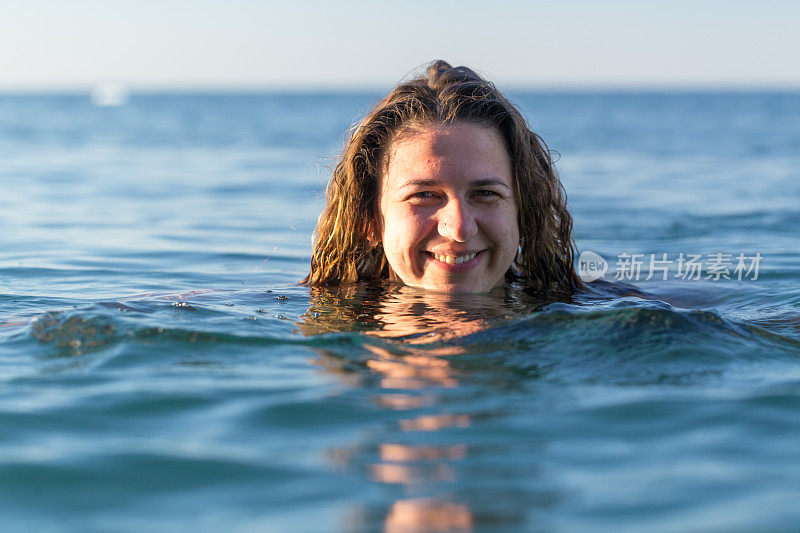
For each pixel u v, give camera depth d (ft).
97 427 6.43
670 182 41.16
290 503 5.13
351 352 8.36
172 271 15.43
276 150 74.64
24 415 6.66
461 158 10.23
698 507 4.99
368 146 11.03
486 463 5.66
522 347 8.34
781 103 313.12
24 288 12.85
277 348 8.52
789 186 37.42
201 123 154.81
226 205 31.53
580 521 4.83
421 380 7.43
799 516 4.83
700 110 225.97
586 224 25.26
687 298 12.17
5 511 5.11
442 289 10.91
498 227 10.60
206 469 5.64
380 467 5.62
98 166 54.54
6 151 70.08
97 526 4.89
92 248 18.98
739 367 7.85
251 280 14.20
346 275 12.03
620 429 6.26
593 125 131.44
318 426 6.39
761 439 6.06
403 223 10.64
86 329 8.98
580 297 11.18
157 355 8.27
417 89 10.92
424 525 4.80
